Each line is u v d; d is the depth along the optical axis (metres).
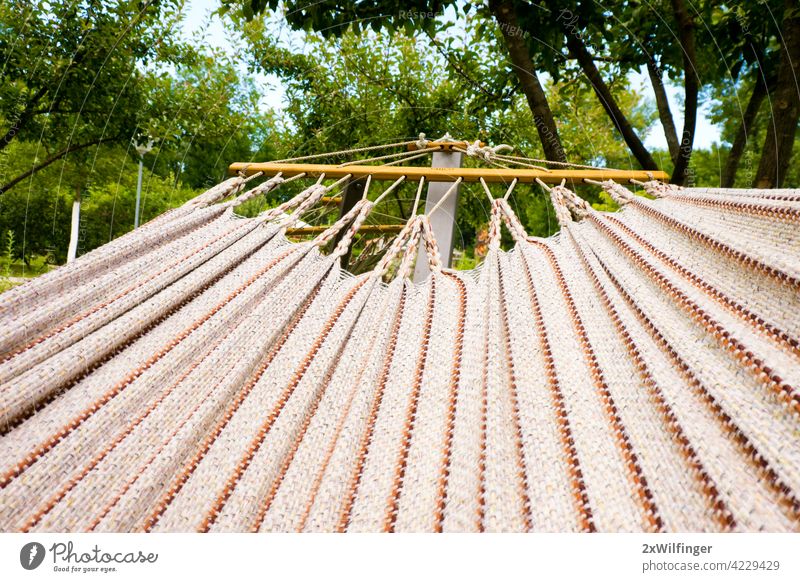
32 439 0.78
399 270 1.24
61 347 0.90
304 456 0.84
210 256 1.19
